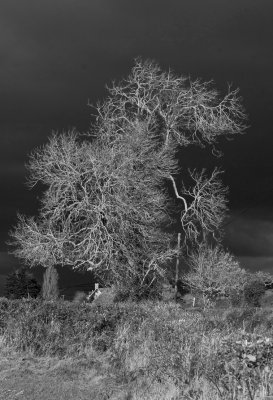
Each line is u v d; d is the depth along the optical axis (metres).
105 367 12.08
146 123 49.16
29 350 12.92
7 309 14.30
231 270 50.03
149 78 50.72
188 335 12.65
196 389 9.81
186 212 48.28
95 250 42.84
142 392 10.37
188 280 48.59
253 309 19.16
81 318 14.23
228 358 9.42
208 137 51.66
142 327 14.12
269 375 9.09
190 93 51.16
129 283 42.12
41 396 9.94
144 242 43.44
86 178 44.56
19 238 44.97
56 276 44.38
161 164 46.91
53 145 45.81
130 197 43.41
